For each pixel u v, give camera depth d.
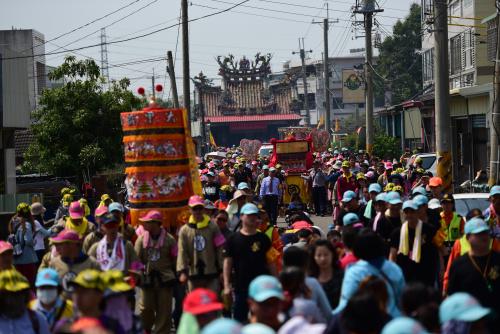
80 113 41.69
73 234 13.52
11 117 38.53
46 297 11.41
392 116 73.50
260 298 8.91
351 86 116.25
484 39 55.31
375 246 11.27
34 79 79.94
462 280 12.59
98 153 41.50
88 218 22.28
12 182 41.28
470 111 46.66
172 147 19.83
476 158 46.59
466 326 8.50
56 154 41.97
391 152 62.50
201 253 15.95
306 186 43.31
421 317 9.24
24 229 20.47
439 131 28.86
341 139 93.56
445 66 28.73
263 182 35.94
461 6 58.75
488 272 12.48
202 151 110.31
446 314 8.39
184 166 19.91
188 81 44.81
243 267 14.56
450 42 61.81
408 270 14.94
